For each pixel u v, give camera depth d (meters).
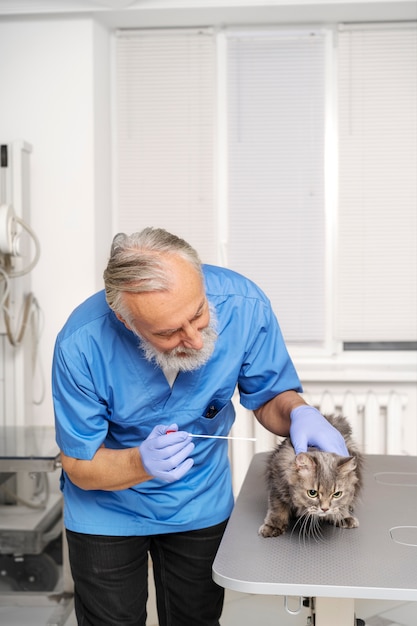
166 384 1.49
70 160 2.80
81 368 1.45
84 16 2.77
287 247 3.02
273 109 3.00
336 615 1.29
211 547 1.62
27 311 2.68
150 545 1.67
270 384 1.60
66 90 2.79
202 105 2.99
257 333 1.56
